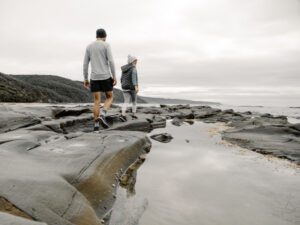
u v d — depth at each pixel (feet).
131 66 21.16
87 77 16.38
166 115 46.24
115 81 16.07
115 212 6.43
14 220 3.10
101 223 5.71
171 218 6.00
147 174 9.51
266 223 5.76
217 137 19.80
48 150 9.62
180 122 33.09
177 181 8.72
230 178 9.10
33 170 6.53
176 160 11.78
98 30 16.03
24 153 8.71
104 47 15.47
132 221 5.89
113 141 12.27
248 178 9.14
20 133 13.05
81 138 12.60
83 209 5.74
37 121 19.56
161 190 7.83
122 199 7.15
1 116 17.70
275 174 9.71
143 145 13.94
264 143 16.12
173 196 7.34
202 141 17.63
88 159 8.65
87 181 7.20
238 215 6.15
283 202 6.94
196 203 6.86
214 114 49.88
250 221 5.86
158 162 11.36
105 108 16.24
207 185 8.29
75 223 5.16
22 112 23.00
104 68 15.56
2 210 4.50
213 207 6.60
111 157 9.71
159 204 6.79
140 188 8.00
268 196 7.38
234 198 7.22
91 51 15.61
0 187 4.98
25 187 5.33
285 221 5.86
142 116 28.07
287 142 16.34
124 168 10.05
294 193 7.63
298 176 9.48
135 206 6.64
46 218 4.72
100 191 7.21
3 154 7.70
